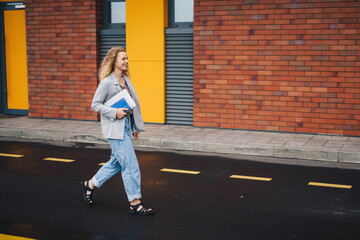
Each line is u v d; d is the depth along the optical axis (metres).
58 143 9.70
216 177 6.92
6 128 10.53
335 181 6.66
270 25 9.73
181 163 7.84
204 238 4.53
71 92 11.81
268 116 9.99
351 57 9.23
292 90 9.73
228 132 9.96
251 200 5.78
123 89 5.27
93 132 9.98
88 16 11.44
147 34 10.96
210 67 10.35
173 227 4.84
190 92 10.82
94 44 11.46
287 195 5.98
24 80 12.80
